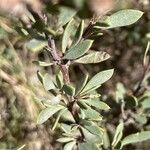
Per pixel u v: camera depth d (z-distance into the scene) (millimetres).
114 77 601
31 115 428
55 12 188
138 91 422
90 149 291
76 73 577
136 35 587
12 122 417
